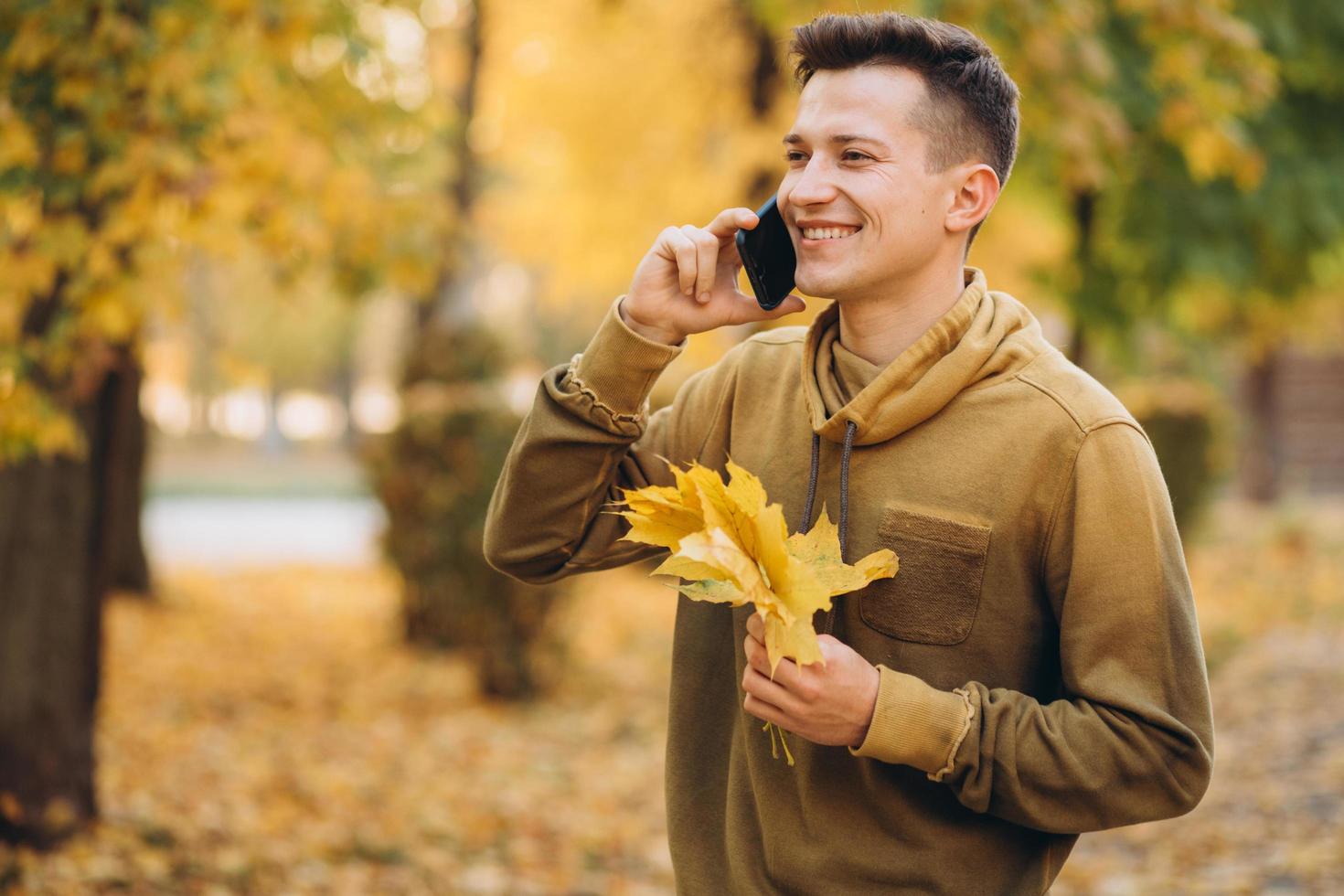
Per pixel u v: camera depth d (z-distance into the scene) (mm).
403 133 5203
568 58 8992
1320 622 9008
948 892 1491
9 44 3350
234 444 35500
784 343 1737
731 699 1681
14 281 3496
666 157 8812
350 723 6305
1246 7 6535
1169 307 7965
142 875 3941
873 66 1477
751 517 1324
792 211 1514
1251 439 16844
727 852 1621
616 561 1783
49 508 4168
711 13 8023
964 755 1377
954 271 1546
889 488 1502
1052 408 1460
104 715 6043
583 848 4664
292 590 10359
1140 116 5695
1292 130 7414
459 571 6895
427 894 4059
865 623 1499
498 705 6812
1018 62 4137
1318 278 8195
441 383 7270
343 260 5250
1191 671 1416
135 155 3320
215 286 11898
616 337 1594
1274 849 4426
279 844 4387
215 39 3516
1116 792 1380
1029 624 1486
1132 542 1415
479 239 9648
